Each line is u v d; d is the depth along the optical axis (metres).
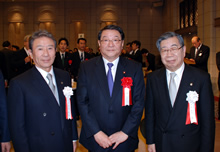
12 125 1.58
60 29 13.68
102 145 1.74
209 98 1.68
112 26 1.84
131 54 7.37
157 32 13.73
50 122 1.65
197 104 1.71
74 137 1.91
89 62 1.96
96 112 1.82
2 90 1.77
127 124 1.77
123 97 1.79
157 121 1.83
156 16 13.69
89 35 13.64
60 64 4.91
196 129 1.71
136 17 13.67
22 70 4.27
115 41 1.81
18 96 1.59
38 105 1.62
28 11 13.71
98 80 1.84
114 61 1.91
